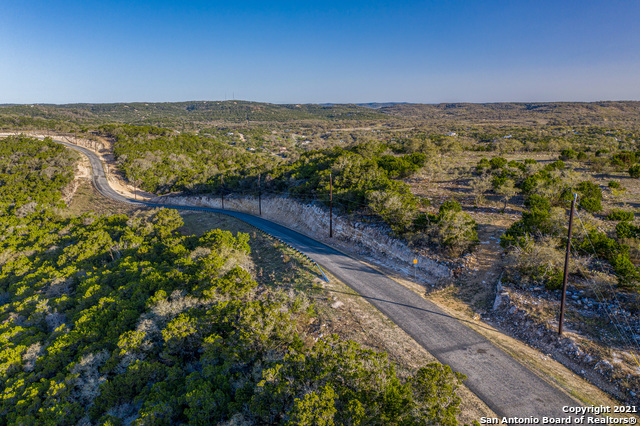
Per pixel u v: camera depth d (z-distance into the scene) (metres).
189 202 76.00
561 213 26.86
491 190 41.78
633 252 23.25
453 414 11.89
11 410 17.69
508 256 25.62
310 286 27.56
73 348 21.67
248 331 18.22
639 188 39.06
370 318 22.25
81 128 154.62
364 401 12.38
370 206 36.03
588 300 19.72
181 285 27.14
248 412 13.84
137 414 16.16
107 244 41.50
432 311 22.98
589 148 76.00
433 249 30.12
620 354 15.88
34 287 32.84
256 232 46.53
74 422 16.67
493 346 18.72
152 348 19.97
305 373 14.02
